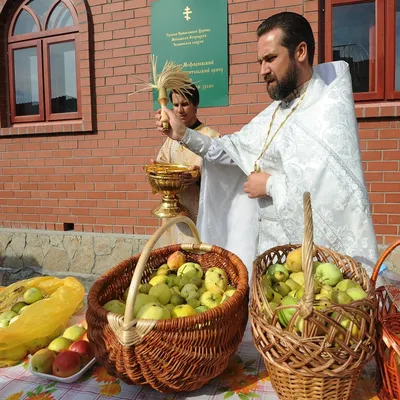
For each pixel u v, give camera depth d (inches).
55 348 48.8
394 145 127.7
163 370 38.9
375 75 132.0
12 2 173.2
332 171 59.6
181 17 145.9
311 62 66.4
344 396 38.3
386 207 130.1
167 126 78.8
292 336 36.9
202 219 86.0
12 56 177.8
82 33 157.9
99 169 164.2
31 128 169.9
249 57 140.6
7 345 48.6
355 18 132.8
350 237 59.9
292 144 62.6
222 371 43.5
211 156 81.4
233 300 42.6
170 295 50.2
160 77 79.5
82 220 168.9
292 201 61.3
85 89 159.9
